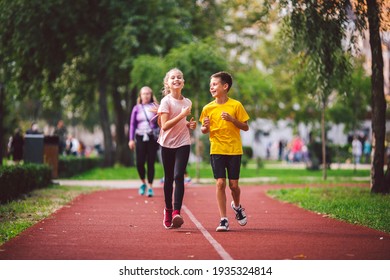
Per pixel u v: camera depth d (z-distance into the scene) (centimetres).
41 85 5947
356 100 7850
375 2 2866
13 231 1845
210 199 3159
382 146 3231
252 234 1859
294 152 10825
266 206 2794
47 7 5309
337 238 1773
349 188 3803
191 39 6144
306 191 3506
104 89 6744
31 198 2955
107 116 6806
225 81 1938
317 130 9194
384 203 2634
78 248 1609
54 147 4597
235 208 2005
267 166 9456
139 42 5909
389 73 10362
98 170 6184
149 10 6003
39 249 1593
